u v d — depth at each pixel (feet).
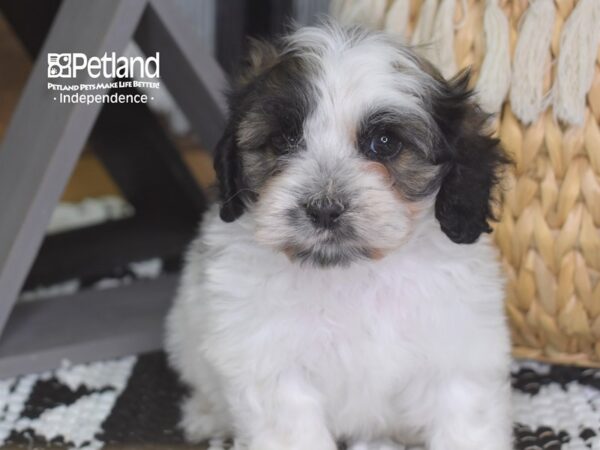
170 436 1.85
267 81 1.65
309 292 1.64
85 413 1.93
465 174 1.60
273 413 1.65
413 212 1.60
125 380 2.08
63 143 1.93
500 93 1.83
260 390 1.66
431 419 1.70
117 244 2.71
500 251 1.93
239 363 1.66
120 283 2.56
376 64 1.60
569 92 1.77
